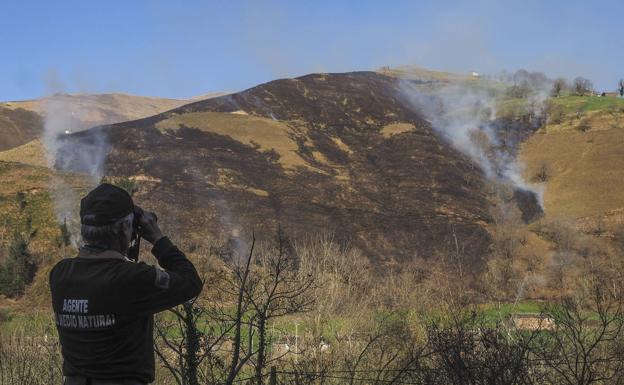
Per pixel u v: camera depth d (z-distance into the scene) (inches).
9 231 2326.5
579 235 2925.7
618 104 5344.5
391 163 4168.3
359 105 5231.3
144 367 110.0
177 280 111.3
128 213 112.9
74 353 107.3
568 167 4293.8
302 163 3959.2
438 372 224.8
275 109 4950.8
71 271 109.9
